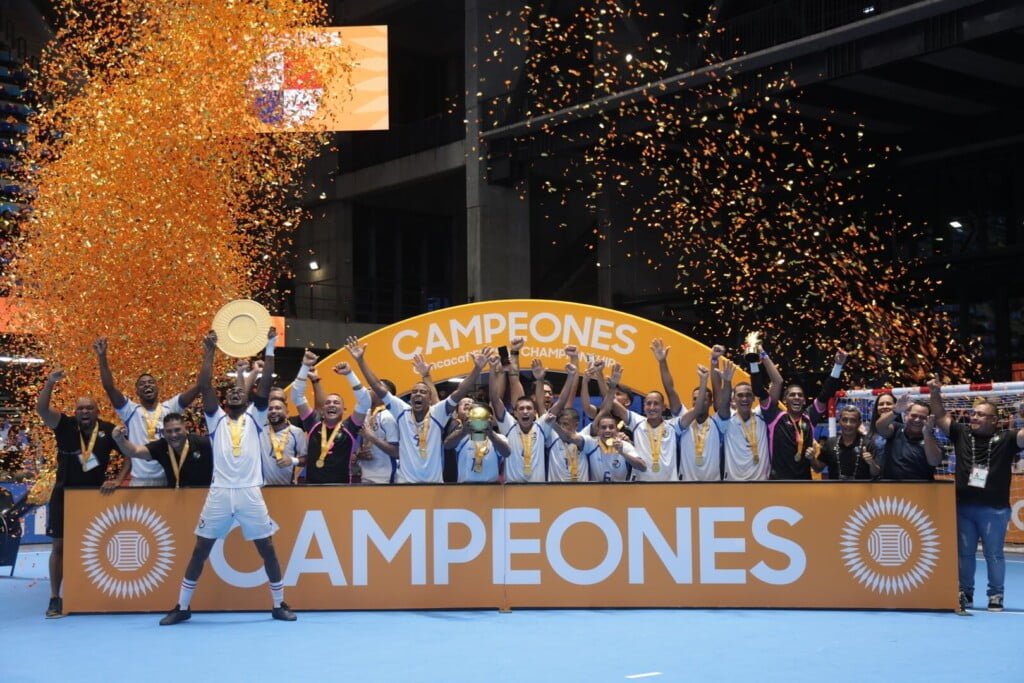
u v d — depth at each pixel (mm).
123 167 13984
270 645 7758
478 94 26609
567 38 28344
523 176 27375
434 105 35625
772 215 26844
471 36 27875
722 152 25922
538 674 6688
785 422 9734
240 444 8875
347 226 33719
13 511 12633
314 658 7254
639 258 28844
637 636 8000
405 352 12133
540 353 12086
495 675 6660
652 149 26172
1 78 23281
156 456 9406
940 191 25625
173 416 9281
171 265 13969
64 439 9555
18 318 13906
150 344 13781
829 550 9219
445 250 36688
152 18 15016
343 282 33469
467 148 27906
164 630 8492
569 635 8062
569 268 31766
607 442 9773
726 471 9805
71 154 14102
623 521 9336
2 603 10367
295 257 34719
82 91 15336
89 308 13664
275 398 9977
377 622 8734
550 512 9359
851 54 20234
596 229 29312
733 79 22000
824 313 25031
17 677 6816
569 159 29312
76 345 13625
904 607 9148
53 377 9430
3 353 17219
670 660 7102
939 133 25312
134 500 9406
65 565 9375
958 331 24938
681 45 25984
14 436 16609
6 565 12578
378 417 9742
